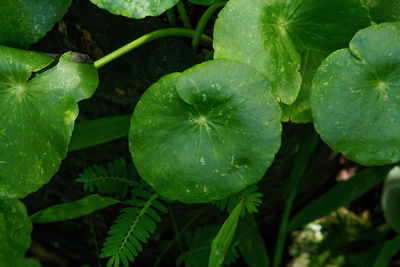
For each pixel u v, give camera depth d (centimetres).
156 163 46
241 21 45
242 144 45
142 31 48
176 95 45
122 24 48
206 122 46
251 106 45
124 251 48
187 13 49
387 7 47
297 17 46
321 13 45
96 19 48
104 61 47
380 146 46
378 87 46
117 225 49
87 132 49
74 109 45
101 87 50
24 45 47
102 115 52
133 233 49
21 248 48
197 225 59
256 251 57
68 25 48
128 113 51
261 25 45
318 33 46
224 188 46
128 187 53
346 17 45
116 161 52
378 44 45
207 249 54
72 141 49
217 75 45
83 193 57
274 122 45
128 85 50
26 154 46
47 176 46
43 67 46
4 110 45
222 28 45
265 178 57
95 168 51
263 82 45
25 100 46
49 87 46
